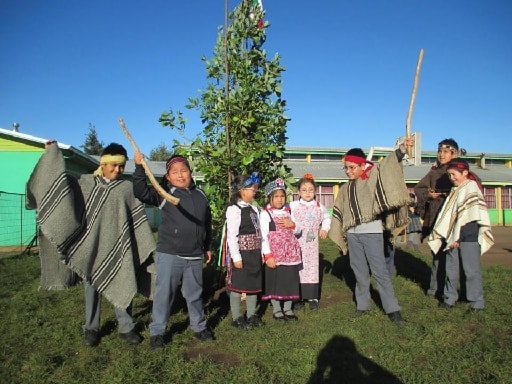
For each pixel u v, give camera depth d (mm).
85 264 3855
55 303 5664
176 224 3984
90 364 3627
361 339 4070
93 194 3963
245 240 4582
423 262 8680
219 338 4211
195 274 4121
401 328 4375
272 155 6027
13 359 3775
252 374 3340
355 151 4996
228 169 5883
